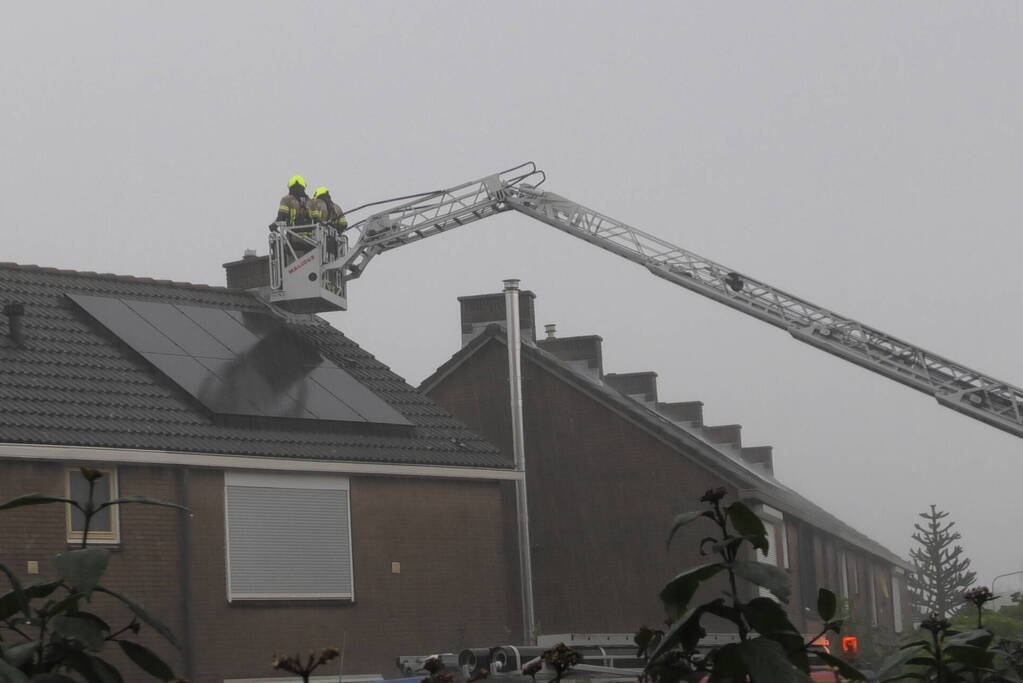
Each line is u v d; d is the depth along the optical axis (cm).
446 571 4328
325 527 4056
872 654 2830
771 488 5719
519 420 5038
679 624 634
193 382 4078
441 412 4762
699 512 654
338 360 4841
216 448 3812
